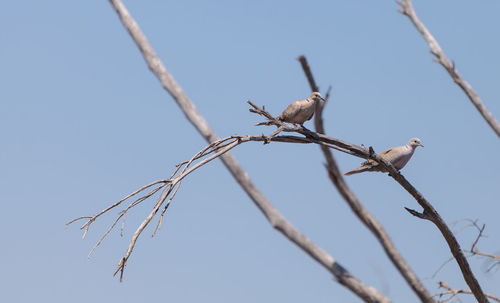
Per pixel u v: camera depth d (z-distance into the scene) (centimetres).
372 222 1529
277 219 1377
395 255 1480
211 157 1758
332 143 2233
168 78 1825
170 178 1712
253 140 1962
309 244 1330
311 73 1980
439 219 2347
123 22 1908
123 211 1644
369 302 1246
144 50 1861
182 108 1820
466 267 2428
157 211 1639
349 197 1535
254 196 1433
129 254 1557
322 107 2145
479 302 2478
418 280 1440
